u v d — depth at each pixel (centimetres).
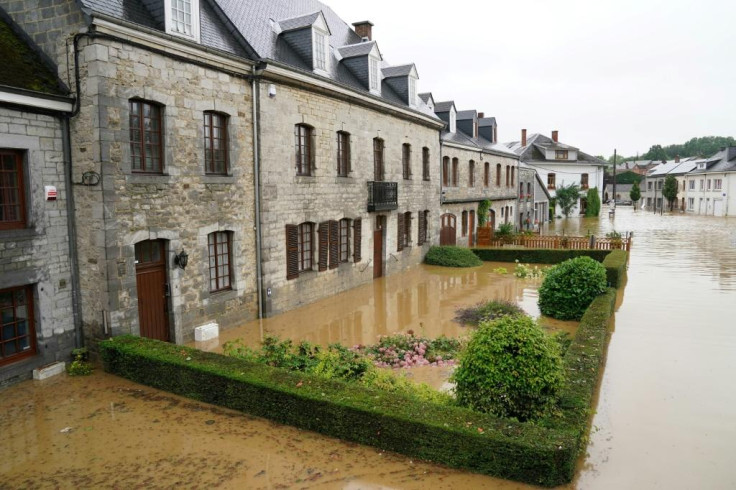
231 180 1097
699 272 1862
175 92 955
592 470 569
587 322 980
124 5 911
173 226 966
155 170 942
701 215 5312
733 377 845
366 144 1598
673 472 566
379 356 949
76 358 866
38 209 816
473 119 2791
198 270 1031
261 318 1209
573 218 4847
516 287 1655
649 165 9981
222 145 1090
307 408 637
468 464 550
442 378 852
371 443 600
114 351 816
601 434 655
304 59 1350
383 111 1678
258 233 1180
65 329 866
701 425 680
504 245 2598
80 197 859
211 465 567
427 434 566
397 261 1878
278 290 1252
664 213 5738
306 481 536
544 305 1265
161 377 766
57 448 607
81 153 847
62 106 827
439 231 2231
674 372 868
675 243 2777
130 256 884
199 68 1005
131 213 881
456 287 1648
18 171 802
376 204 1633
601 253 2117
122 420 675
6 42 830
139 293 924
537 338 626
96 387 783
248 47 1137
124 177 865
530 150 4856
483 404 612
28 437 634
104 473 555
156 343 828
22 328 820
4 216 786
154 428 652
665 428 672
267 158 1180
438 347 1012
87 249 864
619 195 9031
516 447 527
